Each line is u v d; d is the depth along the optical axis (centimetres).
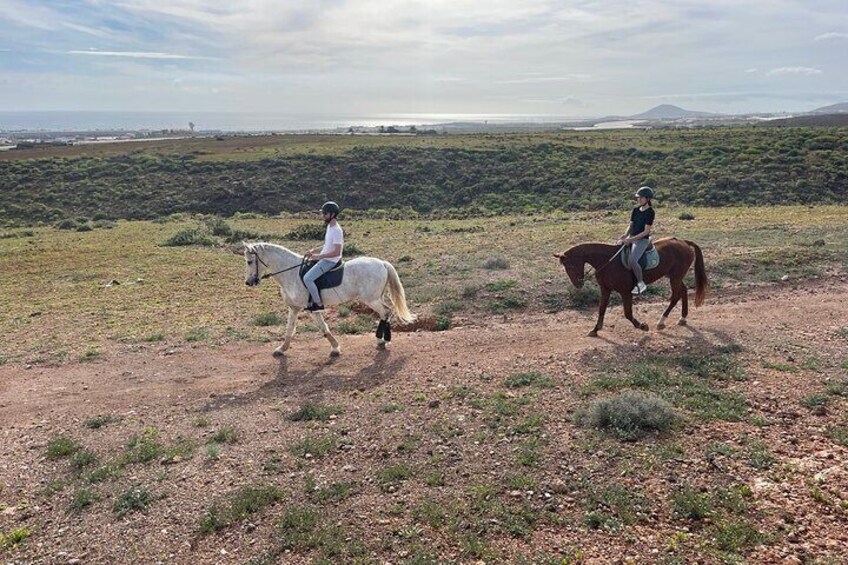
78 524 562
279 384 927
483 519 522
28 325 1412
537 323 1230
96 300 1688
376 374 941
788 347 947
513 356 979
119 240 3111
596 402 709
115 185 5150
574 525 511
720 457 602
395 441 688
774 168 4362
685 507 521
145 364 1060
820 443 630
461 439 679
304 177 5247
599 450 628
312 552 498
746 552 465
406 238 2766
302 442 694
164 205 4753
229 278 1970
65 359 1107
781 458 600
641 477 574
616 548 478
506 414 738
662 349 964
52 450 707
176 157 5984
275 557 495
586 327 1137
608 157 5209
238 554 504
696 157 4872
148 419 809
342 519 539
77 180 5247
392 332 1238
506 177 4984
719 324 1099
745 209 3419
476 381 870
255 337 1202
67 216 4509
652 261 1027
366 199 4869
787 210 3198
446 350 1043
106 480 637
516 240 2345
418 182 5100
